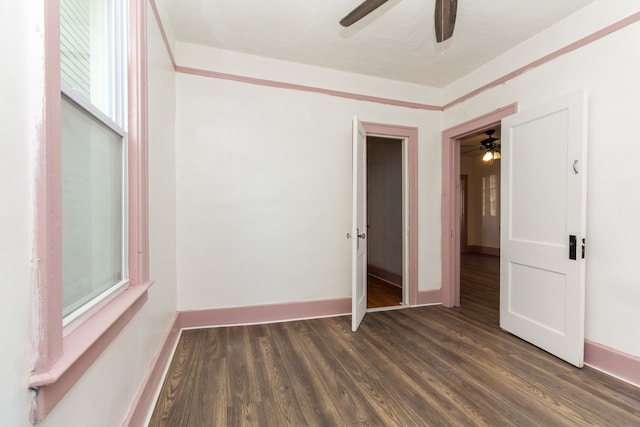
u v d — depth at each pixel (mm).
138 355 1395
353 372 1916
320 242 2969
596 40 1961
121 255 1327
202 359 2064
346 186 3055
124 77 1379
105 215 1165
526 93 2463
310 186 2928
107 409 1036
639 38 1746
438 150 3441
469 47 2582
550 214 2180
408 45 2566
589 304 1997
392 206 4438
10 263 592
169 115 2281
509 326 2553
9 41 598
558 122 2115
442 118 3449
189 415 1497
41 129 673
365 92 3127
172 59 2381
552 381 1805
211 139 2631
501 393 1689
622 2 1822
